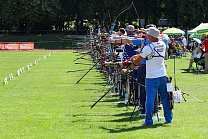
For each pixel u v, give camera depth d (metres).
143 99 13.52
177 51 50.62
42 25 103.69
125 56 15.90
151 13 90.06
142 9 89.19
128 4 87.44
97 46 28.44
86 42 34.78
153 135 10.62
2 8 88.19
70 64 40.44
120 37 14.60
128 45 15.82
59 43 89.56
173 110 14.44
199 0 83.50
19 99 18.06
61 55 59.16
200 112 13.95
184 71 30.84
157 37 11.59
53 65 39.12
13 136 11.07
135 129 11.49
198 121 12.41
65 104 16.55
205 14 91.12
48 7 88.75
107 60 21.23
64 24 109.31
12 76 27.11
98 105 16.12
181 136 10.45
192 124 11.98
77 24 100.56
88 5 90.38
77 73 30.69
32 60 47.78
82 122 12.77
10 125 12.51
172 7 88.06
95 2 90.62
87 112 14.56
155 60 11.59
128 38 13.80
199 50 29.83
